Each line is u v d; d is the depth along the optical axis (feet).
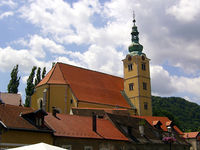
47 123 136.46
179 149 220.84
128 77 316.40
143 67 316.60
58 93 243.81
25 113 127.03
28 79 304.50
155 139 197.16
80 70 281.95
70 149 133.28
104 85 293.02
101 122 173.99
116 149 157.69
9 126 113.19
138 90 303.27
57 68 262.06
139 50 324.39
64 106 241.55
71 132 138.62
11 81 297.74
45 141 124.88
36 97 254.88
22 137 116.98
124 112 239.09
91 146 143.13
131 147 169.68
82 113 226.17
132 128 187.93
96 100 259.60
